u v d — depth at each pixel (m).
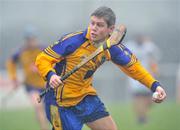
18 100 47.91
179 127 31.38
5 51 61.00
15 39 61.88
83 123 16.03
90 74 15.77
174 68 54.56
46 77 15.23
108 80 54.53
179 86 53.72
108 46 15.12
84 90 15.90
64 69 15.55
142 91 34.84
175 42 63.31
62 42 15.33
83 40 15.33
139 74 16.03
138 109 34.75
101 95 54.66
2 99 43.88
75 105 15.84
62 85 15.68
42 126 27.02
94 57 15.20
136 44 35.00
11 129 30.55
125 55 15.85
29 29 28.55
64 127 15.83
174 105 47.25
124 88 54.34
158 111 41.56
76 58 15.41
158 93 15.73
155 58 34.84
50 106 15.95
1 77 48.06
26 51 28.58
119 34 15.22
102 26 15.10
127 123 33.91
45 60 15.31
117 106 46.66
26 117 38.25
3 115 39.53
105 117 16.06
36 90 28.23
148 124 33.41
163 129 30.34
